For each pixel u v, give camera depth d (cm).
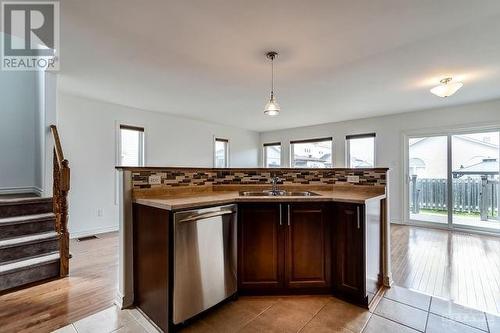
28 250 270
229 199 219
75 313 206
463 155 484
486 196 462
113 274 280
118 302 219
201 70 314
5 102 377
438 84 363
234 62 290
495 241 410
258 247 230
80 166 438
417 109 514
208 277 202
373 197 232
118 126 485
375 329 186
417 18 204
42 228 295
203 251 199
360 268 216
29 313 205
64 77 341
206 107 505
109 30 224
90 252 353
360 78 341
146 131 530
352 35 231
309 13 198
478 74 326
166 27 219
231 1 184
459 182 488
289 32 227
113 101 462
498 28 219
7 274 242
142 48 258
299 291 234
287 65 298
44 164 329
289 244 231
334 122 650
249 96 429
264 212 230
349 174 282
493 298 230
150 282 201
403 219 541
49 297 229
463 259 328
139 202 212
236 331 185
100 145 461
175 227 184
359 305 216
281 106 491
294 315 204
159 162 552
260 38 237
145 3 187
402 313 206
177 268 184
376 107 499
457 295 235
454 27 217
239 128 747
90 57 279
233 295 224
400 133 547
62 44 250
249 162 782
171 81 355
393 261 322
